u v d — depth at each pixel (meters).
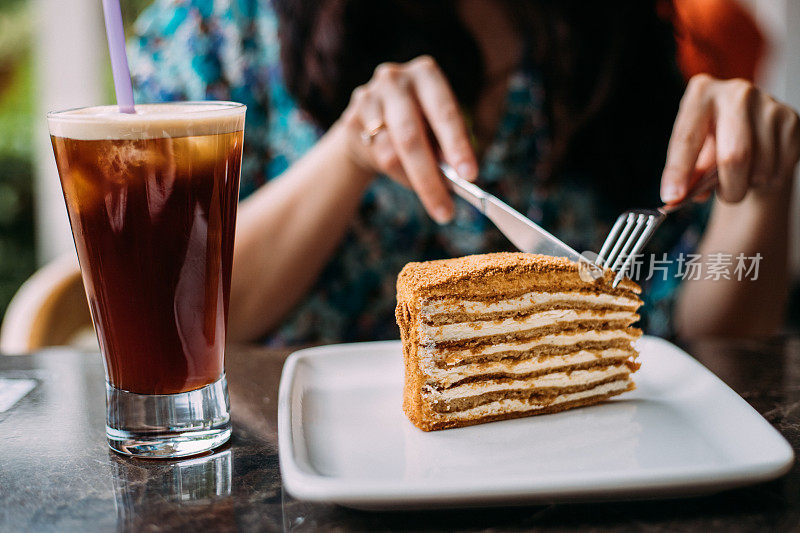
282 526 0.39
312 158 0.89
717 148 0.61
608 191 1.00
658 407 0.51
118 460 0.45
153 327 0.43
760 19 1.94
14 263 2.15
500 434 0.48
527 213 1.00
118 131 0.40
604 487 0.39
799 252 1.90
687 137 0.60
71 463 0.45
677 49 0.99
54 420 0.51
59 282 0.78
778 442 0.42
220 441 0.46
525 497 0.39
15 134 2.10
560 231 1.00
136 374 0.44
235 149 0.43
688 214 1.01
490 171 0.99
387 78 0.69
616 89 0.94
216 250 0.43
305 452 0.43
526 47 0.96
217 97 1.01
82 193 0.40
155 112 0.44
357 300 0.99
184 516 0.40
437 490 0.38
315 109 0.94
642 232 0.54
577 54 0.93
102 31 1.99
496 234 0.97
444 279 0.50
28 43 2.06
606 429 0.48
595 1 0.91
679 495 0.40
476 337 0.51
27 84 2.08
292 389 0.51
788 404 0.52
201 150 0.41
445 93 0.67
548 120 0.97
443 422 0.49
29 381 0.58
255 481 0.43
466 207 0.96
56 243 2.13
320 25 0.89
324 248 0.89
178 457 0.45
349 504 0.39
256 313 0.90
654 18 0.94
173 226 0.41
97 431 0.49
